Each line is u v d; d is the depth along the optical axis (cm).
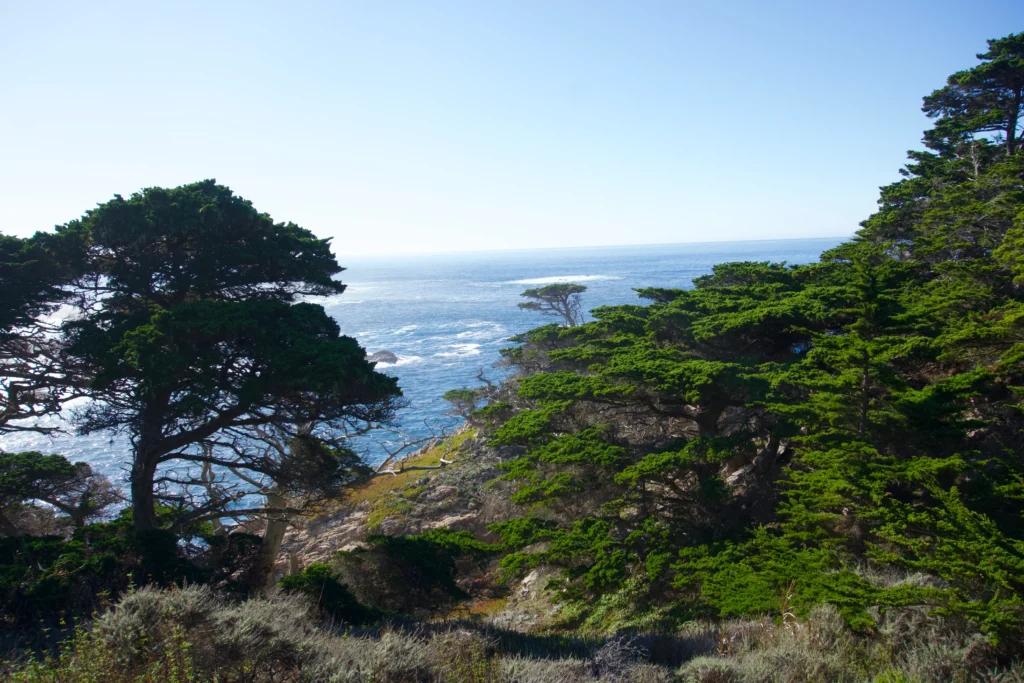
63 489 2077
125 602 713
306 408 1527
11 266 1515
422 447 4325
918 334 1692
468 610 1639
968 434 1459
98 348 1452
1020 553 923
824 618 933
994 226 2420
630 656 913
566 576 1500
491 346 9406
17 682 608
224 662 671
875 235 3353
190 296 1759
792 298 2144
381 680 684
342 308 16512
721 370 1609
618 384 1767
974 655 788
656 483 1800
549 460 1636
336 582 1345
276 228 1848
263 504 2123
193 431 1538
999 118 3641
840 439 1327
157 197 1620
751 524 1505
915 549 1014
